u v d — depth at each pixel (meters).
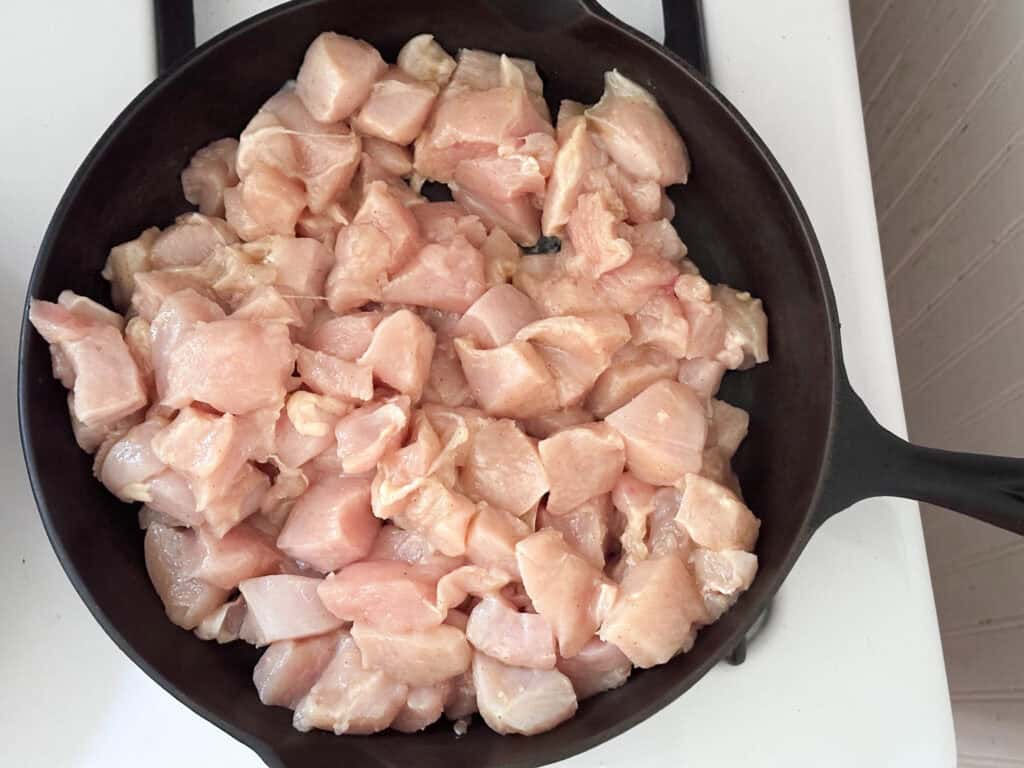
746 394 0.40
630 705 0.33
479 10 0.37
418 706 0.35
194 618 0.35
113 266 0.37
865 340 0.40
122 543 0.36
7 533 0.36
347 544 0.35
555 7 0.37
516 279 0.39
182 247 0.37
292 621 0.35
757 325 0.38
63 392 0.35
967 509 0.32
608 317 0.37
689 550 0.36
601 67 0.39
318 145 0.38
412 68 0.39
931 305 0.48
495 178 0.39
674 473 0.37
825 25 0.41
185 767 0.36
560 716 0.34
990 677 0.48
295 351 0.36
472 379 0.37
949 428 0.47
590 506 0.37
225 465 0.34
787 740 0.37
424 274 0.37
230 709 0.33
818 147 0.41
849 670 0.38
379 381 0.37
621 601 0.35
